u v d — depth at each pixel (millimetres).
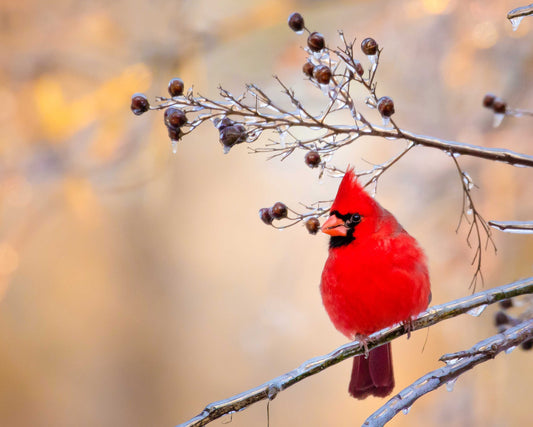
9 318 17141
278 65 11555
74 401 17141
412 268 6008
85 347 17500
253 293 17047
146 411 17219
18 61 11523
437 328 11836
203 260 17484
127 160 11219
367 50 4906
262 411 16219
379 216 6074
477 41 10125
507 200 9859
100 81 11602
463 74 10336
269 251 16953
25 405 16922
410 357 13602
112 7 11570
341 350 5277
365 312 6113
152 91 11203
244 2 12023
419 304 6074
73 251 17203
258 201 16781
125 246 17453
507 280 9930
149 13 11531
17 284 17109
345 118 11211
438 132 10867
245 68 12562
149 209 16781
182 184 16922
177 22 11375
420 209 10852
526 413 9727
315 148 5035
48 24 11656
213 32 11328
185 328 17406
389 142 11336
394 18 11289
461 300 5320
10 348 17062
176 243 17516
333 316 6352
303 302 13641
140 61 11250
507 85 10062
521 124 9914
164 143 11180
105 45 11516
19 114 11383
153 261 17594
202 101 4930
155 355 17422
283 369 14773
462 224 10344
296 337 14094
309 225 5398
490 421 9797
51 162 11258
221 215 17109
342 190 6094
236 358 16766
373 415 4680
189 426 4801
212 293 17438
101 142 11195
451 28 10750
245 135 4852
